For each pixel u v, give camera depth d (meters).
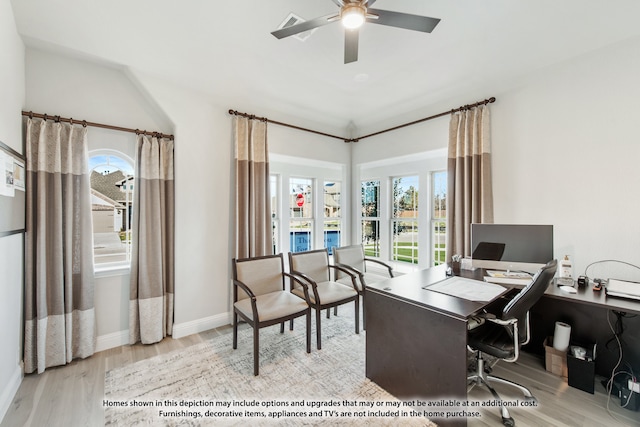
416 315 1.79
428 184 3.85
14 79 1.93
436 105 3.37
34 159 2.17
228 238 3.18
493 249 2.40
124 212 2.74
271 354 2.50
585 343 2.24
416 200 4.04
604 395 1.95
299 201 4.39
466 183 2.93
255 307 2.23
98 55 2.35
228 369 2.27
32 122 2.15
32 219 2.14
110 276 2.59
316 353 2.51
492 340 1.84
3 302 1.75
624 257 2.13
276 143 3.61
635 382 1.79
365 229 4.68
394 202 4.34
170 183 2.84
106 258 2.65
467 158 2.94
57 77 2.32
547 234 2.22
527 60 2.43
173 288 2.83
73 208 2.35
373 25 2.05
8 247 1.83
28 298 2.12
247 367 2.29
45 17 1.92
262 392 1.99
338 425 1.69
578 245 2.34
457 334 1.58
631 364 2.05
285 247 4.18
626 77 2.10
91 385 2.06
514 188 2.69
